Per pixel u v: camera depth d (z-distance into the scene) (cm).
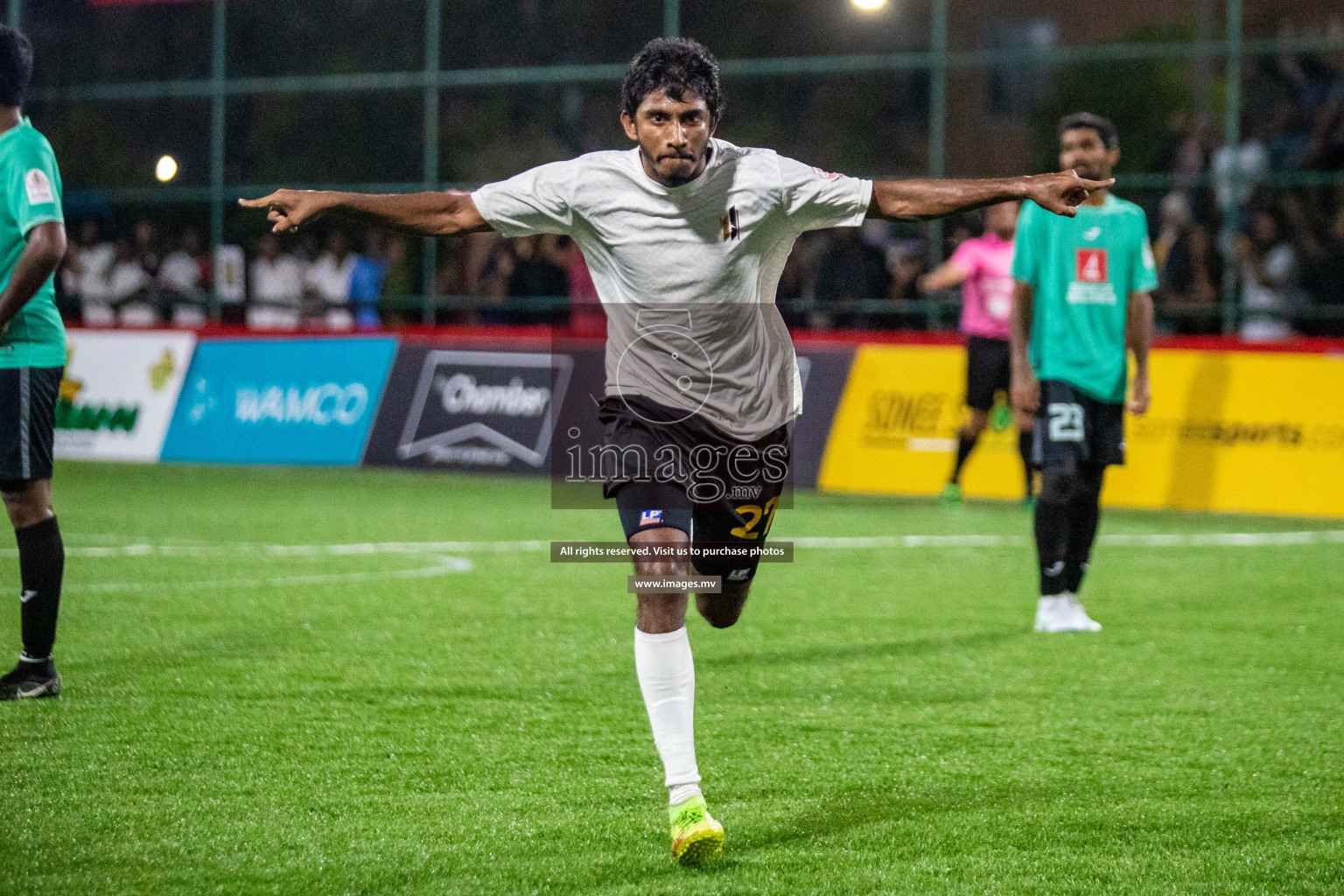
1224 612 2583
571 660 2116
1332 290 5069
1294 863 1287
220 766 1551
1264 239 5194
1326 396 4191
